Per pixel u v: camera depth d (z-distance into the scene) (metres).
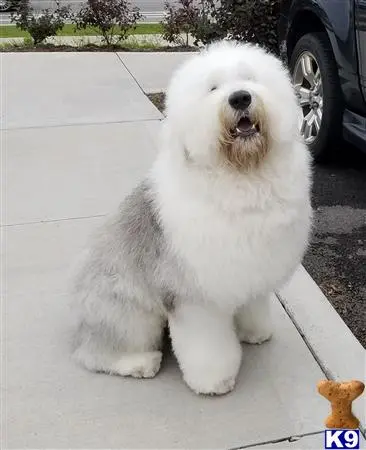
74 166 2.99
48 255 2.24
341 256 2.23
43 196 2.70
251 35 3.71
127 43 5.83
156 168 1.47
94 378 1.66
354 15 2.52
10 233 2.40
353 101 2.67
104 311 1.58
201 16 4.38
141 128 3.42
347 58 2.60
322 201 2.64
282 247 1.41
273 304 1.91
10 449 1.46
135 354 1.65
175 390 1.61
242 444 1.45
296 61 3.08
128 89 4.11
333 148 2.93
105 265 1.58
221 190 1.33
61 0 10.88
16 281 2.10
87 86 4.21
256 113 1.25
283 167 1.35
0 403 1.59
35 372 1.69
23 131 3.43
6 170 2.96
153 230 1.46
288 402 1.55
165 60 4.86
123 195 2.69
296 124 1.35
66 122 3.54
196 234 1.35
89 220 2.48
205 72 1.30
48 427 1.51
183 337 1.53
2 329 1.86
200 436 1.47
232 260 1.35
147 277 1.49
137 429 1.50
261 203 1.34
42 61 4.89
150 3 11.31
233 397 1.58
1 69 4.67
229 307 1.46
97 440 1.47
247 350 1.73
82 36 6.27
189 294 1.43
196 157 1.30
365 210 2.56
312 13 2.92
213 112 1.25
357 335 1.81
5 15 9.58
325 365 1.67
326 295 2.00
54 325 1.87
